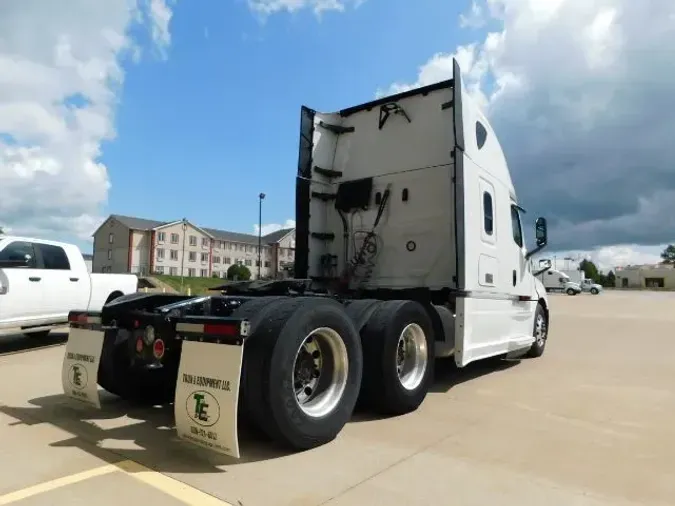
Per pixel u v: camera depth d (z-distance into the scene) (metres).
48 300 9.06
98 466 3.46
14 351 9.09
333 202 7.35
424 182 6.62
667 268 103.75
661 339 11.62
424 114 6.72
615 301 31.53
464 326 5.48
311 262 7.05
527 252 7.94
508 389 6.19
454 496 3.05
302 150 7.05
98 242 87.75
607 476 3.41
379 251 6.88
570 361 8.47
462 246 5.52
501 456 3.77
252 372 3.60
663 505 2.99
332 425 3.98
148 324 4.59
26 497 2.96
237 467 3.46
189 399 3.59
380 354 4.72
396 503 2.93
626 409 5.22
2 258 8.53
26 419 4.66
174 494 3.01
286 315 3.75
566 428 4.52
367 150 7.16
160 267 84.88
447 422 4.68
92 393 4.50
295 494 3.03
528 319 8.03
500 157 7.03
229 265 95.31
